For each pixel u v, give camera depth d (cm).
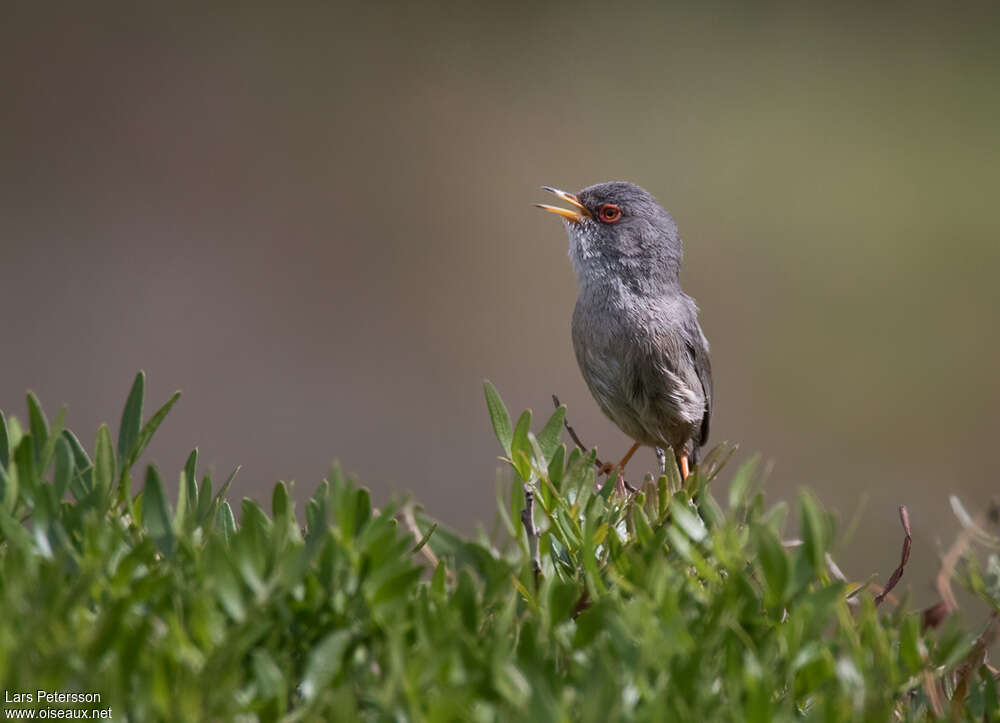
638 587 331
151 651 284
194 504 365
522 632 293
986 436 1617
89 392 1523
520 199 1953
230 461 1455
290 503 322
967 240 1881
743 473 363
